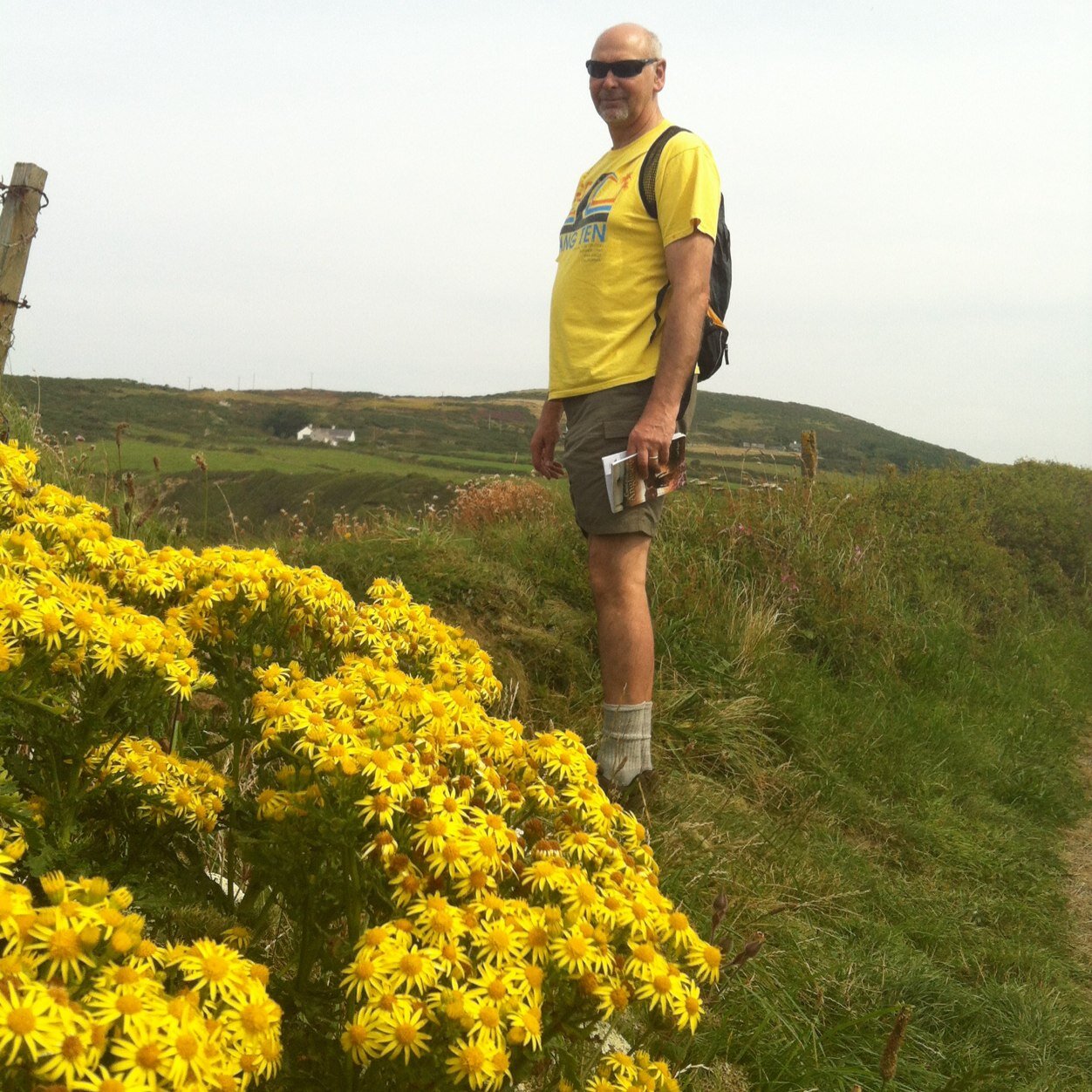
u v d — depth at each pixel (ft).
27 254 15.61
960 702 22.53
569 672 16.07
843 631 21.67
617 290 12.15
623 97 12.56
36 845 5.72
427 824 5.49
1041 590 33.99
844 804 16.15
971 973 12.70
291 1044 5.35
